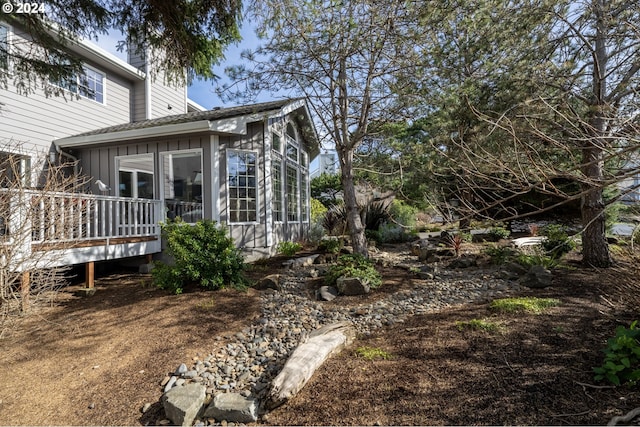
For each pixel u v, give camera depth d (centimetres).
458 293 471
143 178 866
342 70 630
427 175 591
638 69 448
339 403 230
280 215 904
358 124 696
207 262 487
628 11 435
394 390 237
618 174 260
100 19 439
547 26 511
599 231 570
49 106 816
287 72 617
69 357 306
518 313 355
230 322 382
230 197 748
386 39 566
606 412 196
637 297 307
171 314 395
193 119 753
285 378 247
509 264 580
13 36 585
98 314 401
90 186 810
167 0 413
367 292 487
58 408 241
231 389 266
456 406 214
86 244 516
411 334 335
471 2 518
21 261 373
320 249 882
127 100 1071
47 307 427
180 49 487
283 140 923
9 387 264
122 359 303
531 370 245
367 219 1149
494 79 536
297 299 470
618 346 233
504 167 276
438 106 594
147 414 236
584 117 459
